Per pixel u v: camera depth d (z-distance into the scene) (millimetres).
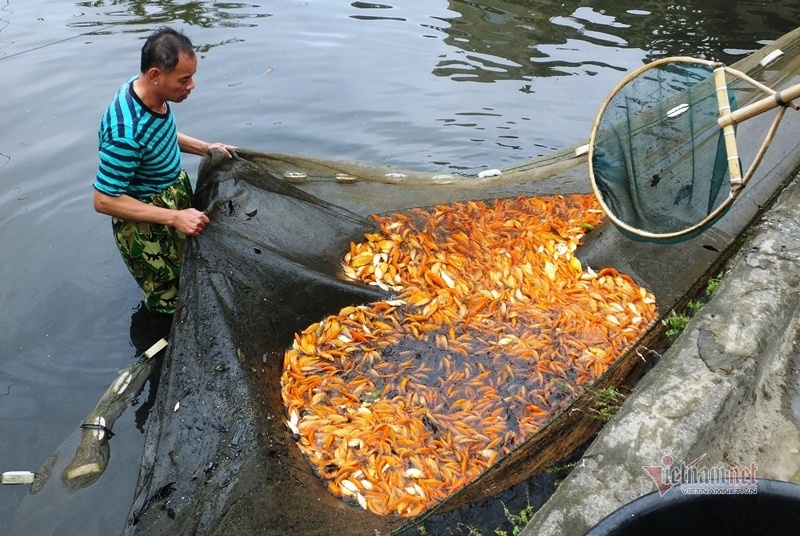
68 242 5098
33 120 6422
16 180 5633
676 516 1676
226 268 3641
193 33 8281
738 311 2857
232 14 8969
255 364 3496
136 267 4219
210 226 3723
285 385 3576
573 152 4465
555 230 4449
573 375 3562
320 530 2645
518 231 4457
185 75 3686
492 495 2863
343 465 3115
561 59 7723
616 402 3008
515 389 3504
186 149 4414
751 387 2611
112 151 3697
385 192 4453
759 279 3035
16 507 3236
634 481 2209
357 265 4250
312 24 8711
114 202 3740
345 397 3500
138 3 9266
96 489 3283
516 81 7270
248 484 2775
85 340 4289
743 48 7848
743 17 8820
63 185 5621
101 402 3705
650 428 2389
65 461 3383
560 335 3793
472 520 2805
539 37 8320
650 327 3631
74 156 5945
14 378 3992
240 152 4051
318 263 4102
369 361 3715
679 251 4004
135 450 3510
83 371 4062
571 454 3020
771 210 3627
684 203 3443
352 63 7715
